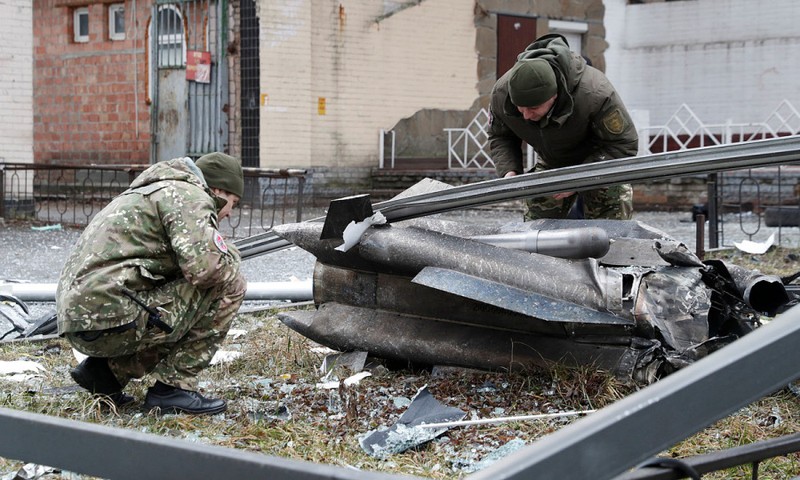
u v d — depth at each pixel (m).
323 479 1.62
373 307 4.57
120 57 17.23
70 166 13.09
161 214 3.59
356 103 17.22
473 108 18.64
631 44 20.55
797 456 3.07
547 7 19.34
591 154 5.52
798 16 19.00
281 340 5.27
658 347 3.85
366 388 4.12
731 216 15.35
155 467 1.82
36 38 18.17
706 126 16.95
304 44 16.34
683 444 3.29
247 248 5.54
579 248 4.05
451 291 3.88
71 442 1.93
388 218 4.63
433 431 3.42
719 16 19.70
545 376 4.04
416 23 17.77
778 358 1.57
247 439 3.38
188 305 3.65
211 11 16.03
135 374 3.82
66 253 10.36
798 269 8.34
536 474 1.46
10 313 5.89
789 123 19.20
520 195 4.59
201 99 16.22
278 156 16.22
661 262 4.20
